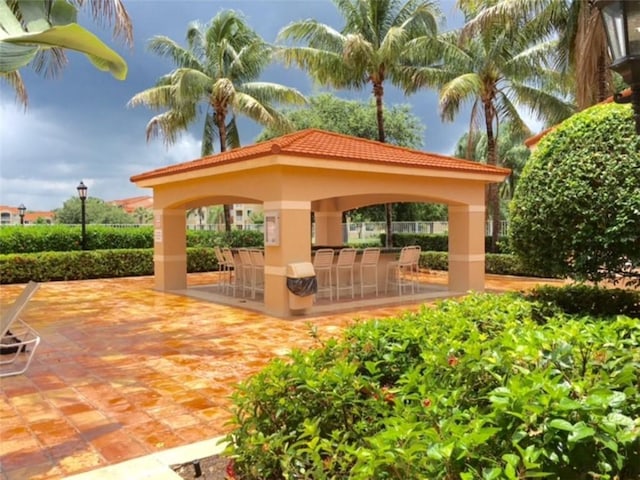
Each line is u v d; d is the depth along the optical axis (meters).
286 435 2.51
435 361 2.70
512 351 2.58
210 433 4.28
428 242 20.92
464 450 1.64
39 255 15.95
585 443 1.76
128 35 8.30
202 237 20.92
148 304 11.41
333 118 26.98
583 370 2.58
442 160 12.28
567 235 5.41
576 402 1.78
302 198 9.62
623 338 3.22
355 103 27.33
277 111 21.69
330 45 18.58
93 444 4.06
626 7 3.25
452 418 1.90
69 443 4.08
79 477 3.46
